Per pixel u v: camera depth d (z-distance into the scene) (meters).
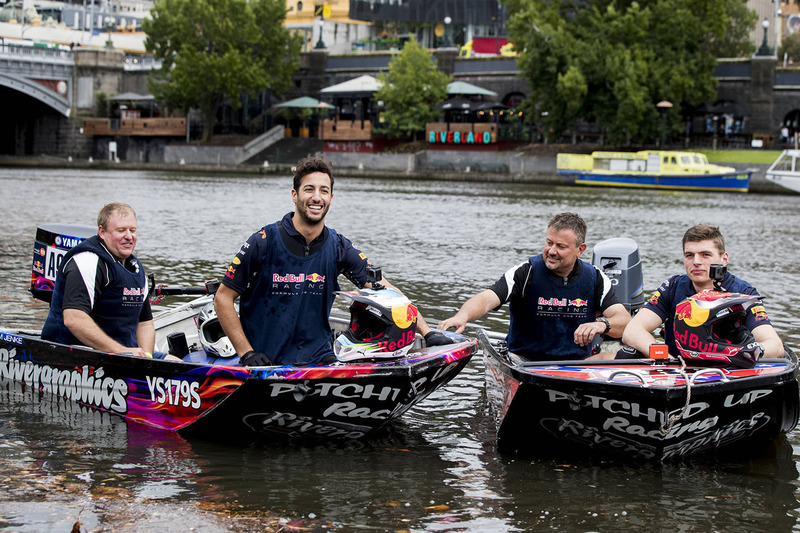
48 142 79.19
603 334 7.91
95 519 5.48
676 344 6.88
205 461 6.55
